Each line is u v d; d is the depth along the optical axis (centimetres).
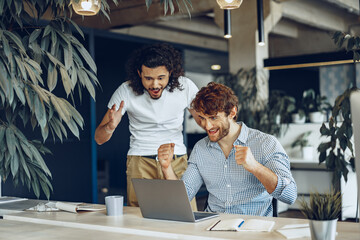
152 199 212
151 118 308
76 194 514
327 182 550
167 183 205
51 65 268
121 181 734
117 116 287
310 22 838
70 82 265
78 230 201
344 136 386
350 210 516
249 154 210
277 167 229
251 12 706
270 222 194
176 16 707
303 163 562
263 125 645
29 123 469
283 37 1003
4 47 235
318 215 160
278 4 736
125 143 724
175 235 185
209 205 252
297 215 580
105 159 741
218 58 1227
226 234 181
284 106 646
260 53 711
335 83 1015
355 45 383
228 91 234
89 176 512
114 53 728
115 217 223
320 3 859
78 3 238
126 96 309
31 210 248
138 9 715
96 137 304
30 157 263
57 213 239
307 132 609
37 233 197
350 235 174
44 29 284
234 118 256
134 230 195
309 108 643
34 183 288
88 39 507
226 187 246
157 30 994
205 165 251
